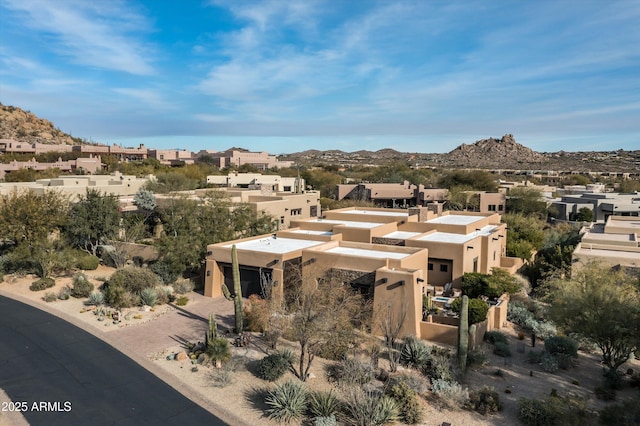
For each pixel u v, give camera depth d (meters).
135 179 60.50
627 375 21.05
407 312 23.39
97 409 15.89
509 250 41.25
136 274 28.91
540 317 28.08
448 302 27.52
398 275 23.64
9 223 32.28
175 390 17.56
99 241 38.19
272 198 49.47
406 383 17.95
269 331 22.30
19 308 26.05
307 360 20.88
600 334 19.81
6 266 33.06
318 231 38.62
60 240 35.59
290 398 16.50
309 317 19.12
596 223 49.50
